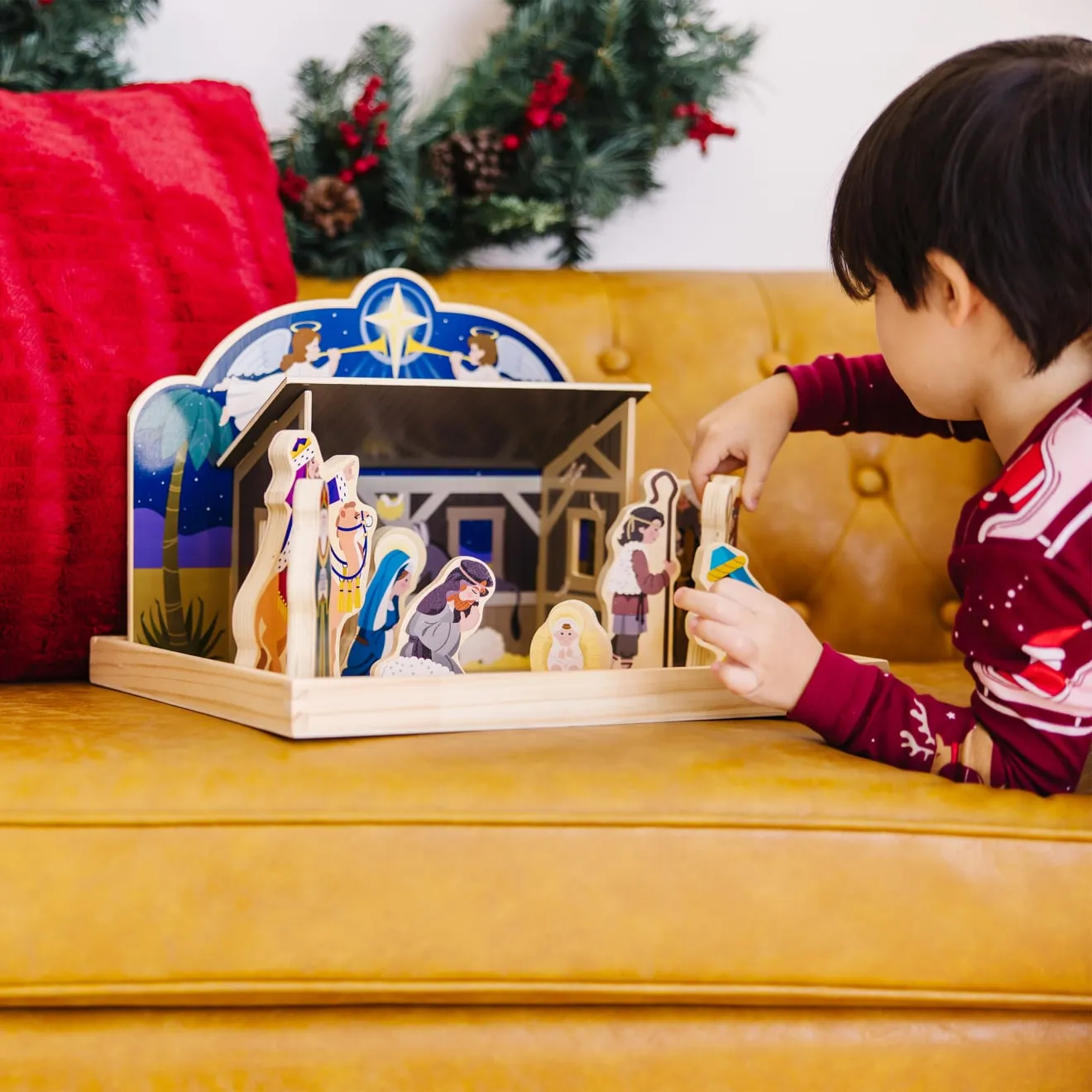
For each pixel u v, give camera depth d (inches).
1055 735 28.4
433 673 31.6
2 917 25.1
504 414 39.6
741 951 26.9
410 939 26.1
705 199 63.1
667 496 37.6
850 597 52.0
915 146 29.8
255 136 45.1
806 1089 28.0
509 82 54.9
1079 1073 28.8
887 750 29.8
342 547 31.4
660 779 27.6
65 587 38.2
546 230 57.3
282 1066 26.6
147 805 25.8
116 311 39.3
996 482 30.1
